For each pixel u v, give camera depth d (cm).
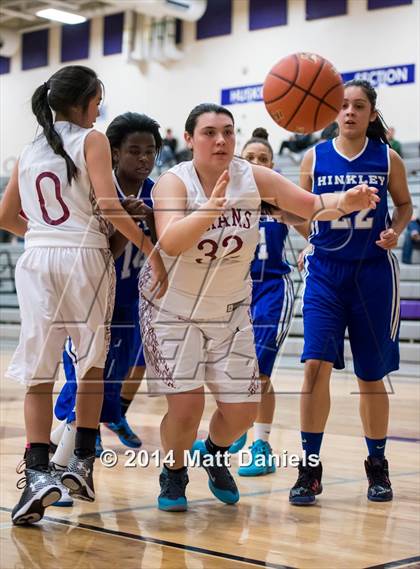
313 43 1572
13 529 279
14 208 304
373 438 343
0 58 2061
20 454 415
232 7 1681
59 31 1956
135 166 336
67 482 288
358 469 401
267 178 288
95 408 294
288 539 272
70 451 318
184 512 309
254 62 1656
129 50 1809
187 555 250
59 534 273
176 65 1773
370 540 272
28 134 2011
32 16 1844
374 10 1495
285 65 272
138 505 318
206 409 596
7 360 955
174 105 1781
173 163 1530
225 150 280
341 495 344
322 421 333
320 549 260
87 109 288
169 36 1748
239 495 338
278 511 314
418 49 1448
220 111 283
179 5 1669
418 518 305
